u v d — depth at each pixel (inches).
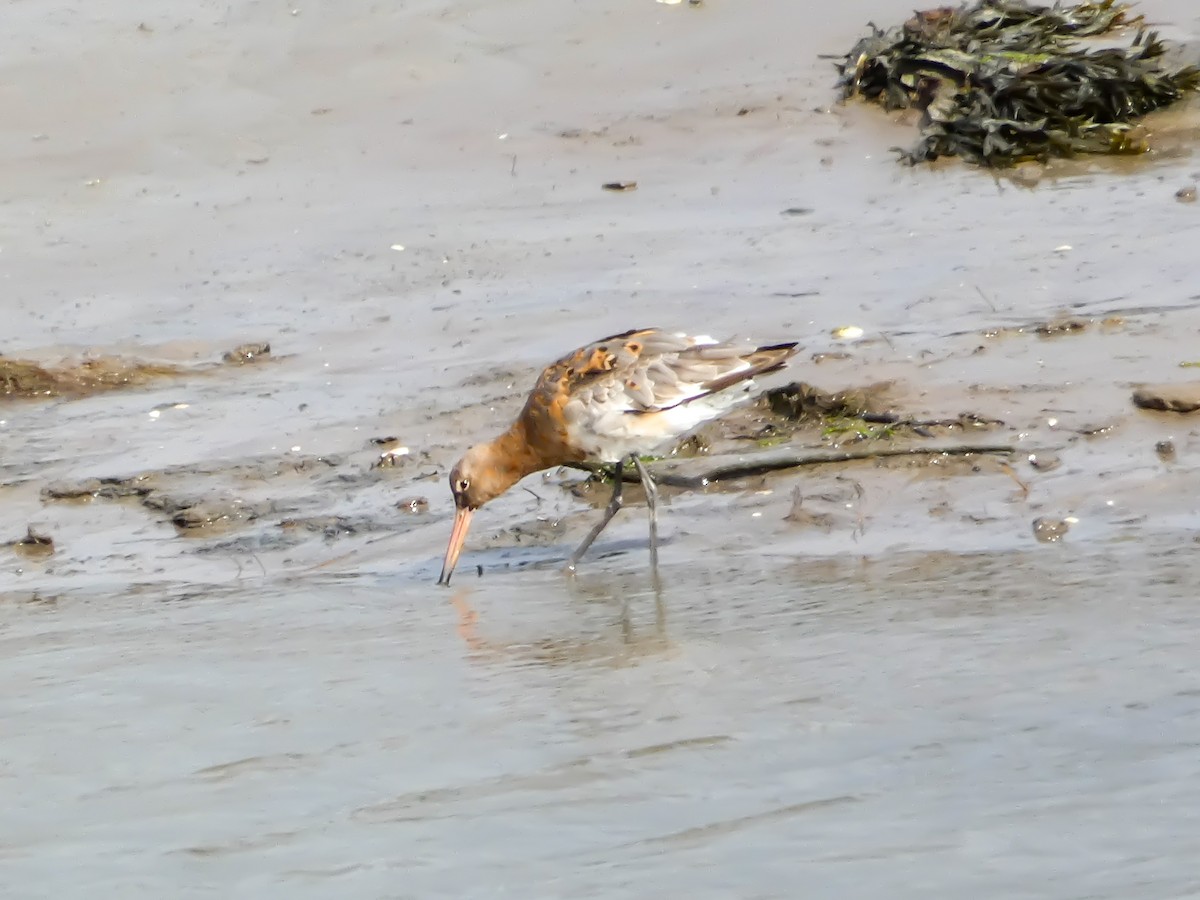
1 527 585.0
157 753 391.5
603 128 928.3
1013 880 308.8
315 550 546.9
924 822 331.9
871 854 321.7
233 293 787.4
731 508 540.1
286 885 326.0
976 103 871.1
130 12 1064.8
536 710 398.6
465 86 977.5
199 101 980.6
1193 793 334.6
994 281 695.1
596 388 510.3
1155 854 313.6
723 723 382.3
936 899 303.7
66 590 526.9
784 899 307.7
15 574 545.6
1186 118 861.8
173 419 663.8
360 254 816.9
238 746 392.2
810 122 906.7
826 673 404.2
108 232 866.8
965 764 354.0
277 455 617.6
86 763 388.8
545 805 351.3
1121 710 371.2
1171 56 906.7
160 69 1006.4
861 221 792.3
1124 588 440.1
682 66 976.3
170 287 801.6
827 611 446.3
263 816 356.2
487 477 522.3
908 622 431.8
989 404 578.6
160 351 730.2
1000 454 543.8
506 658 436.1
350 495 585.0
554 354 676.1
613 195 858.1
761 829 334.3
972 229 763.4
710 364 511.2
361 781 369.1
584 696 404.2
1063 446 544.7
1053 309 655.8
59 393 705.6
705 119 922.7
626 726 385.1
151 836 350.9
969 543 489.1
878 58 915.4
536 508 567.2
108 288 805.9
